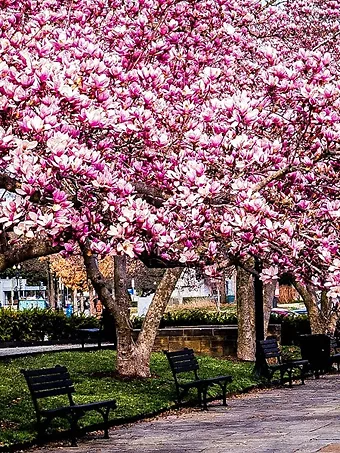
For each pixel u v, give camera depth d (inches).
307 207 427.5
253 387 765.3
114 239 344.5
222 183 392.2
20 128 335.3
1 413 521.0
